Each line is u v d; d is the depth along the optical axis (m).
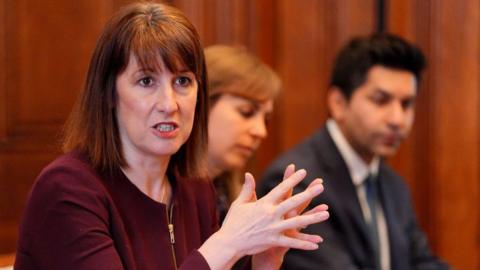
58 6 5.02
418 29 6.26
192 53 2.62
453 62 6.30
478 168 6.38
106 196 2.61
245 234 2.47
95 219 2.52
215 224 3.12
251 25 5.71
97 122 2.67
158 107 2.56
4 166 4.94
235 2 5.61
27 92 4.97
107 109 2.67
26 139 4.97
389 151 5.00
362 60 4.94
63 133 2.79
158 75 2.58
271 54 5.87
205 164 2.98
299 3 5.94
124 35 2.58
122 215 2.67
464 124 6.34
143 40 2.54
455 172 6.35
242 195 2.61
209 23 5.51
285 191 2.53
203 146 2.95
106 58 2.62
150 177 2.79
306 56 5.97
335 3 6.04
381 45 4.93
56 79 5.02
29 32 4.97
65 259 2.48
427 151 6.32
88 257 2.46
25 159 4.97
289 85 5.94
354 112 4.95
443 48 6.29
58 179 2.56
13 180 4.95
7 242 4.93
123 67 2.59
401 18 6.21
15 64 4.94
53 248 2.51
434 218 6.34
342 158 4.88
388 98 4.93
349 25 6.06
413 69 5.00
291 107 5.95
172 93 2.58
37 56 4.98
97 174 2.65
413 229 5.32
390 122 4.92
